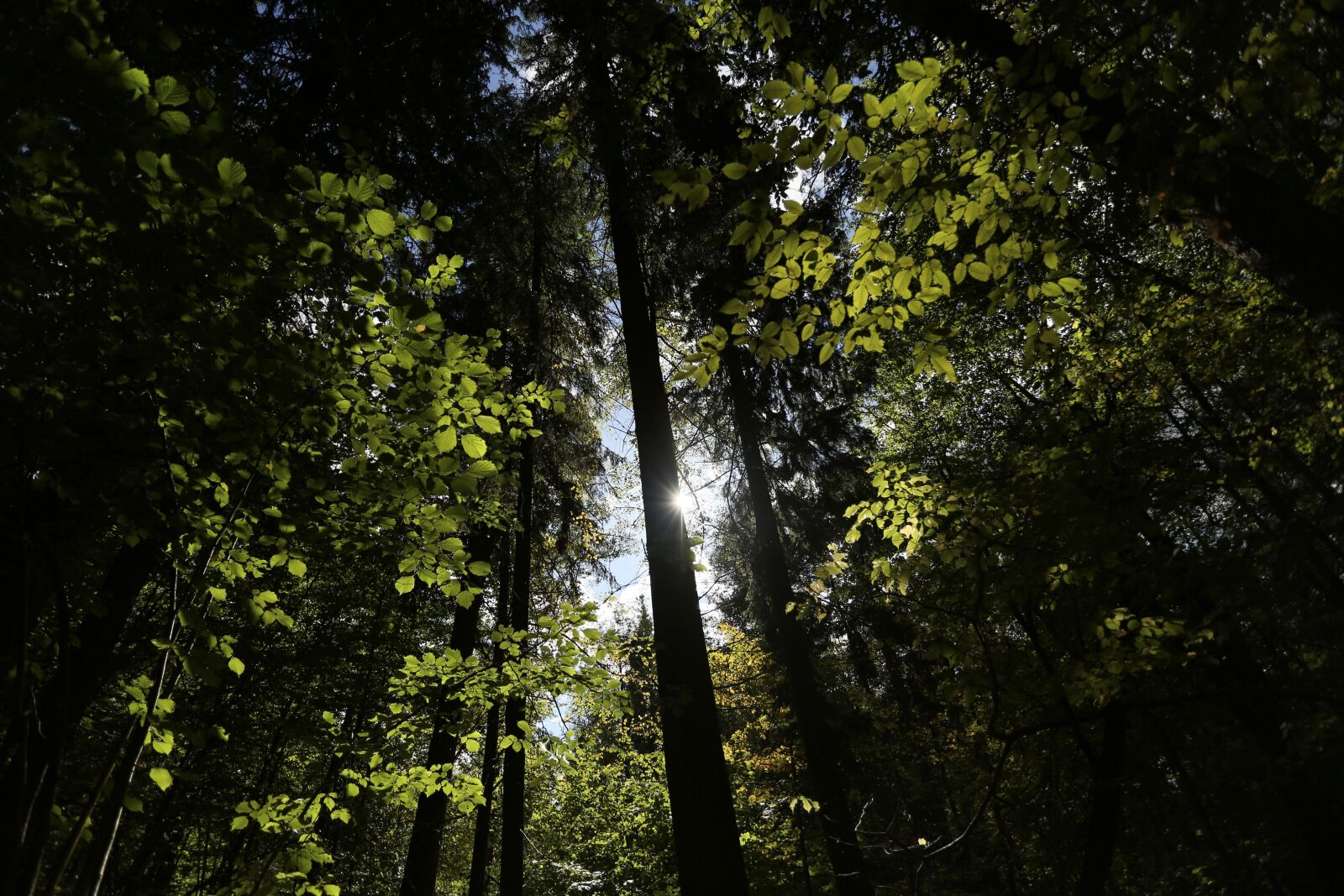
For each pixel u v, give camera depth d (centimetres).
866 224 283
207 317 258
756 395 1166
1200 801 1139
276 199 239
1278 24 225
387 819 999
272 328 286
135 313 251
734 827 519
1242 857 1065
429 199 720
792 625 1065
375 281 262
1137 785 1067
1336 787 716
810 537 1160
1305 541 470
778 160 250
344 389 296
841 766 1239
